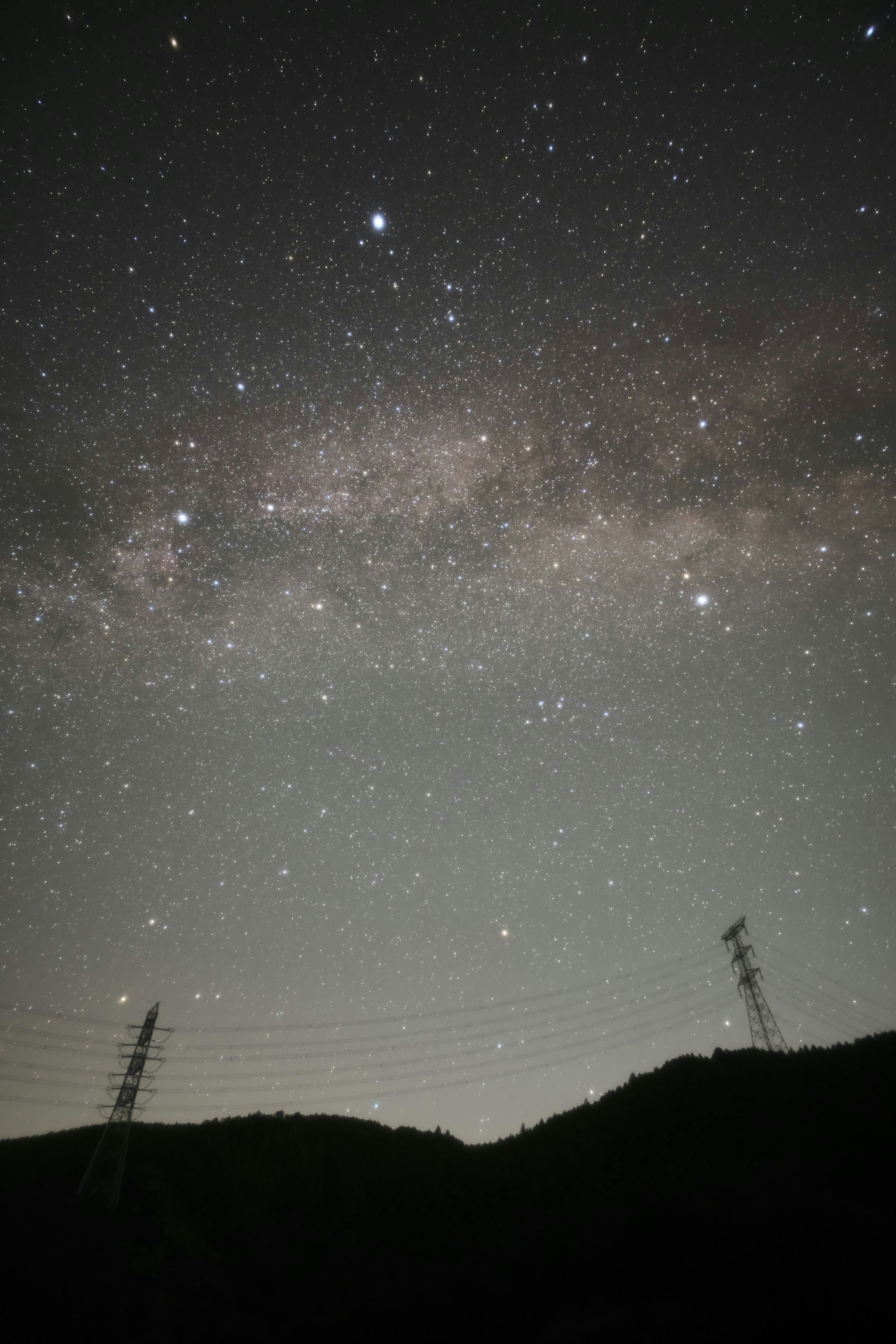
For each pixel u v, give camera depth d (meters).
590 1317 16.19
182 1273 22.81
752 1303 14.71
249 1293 22.41
